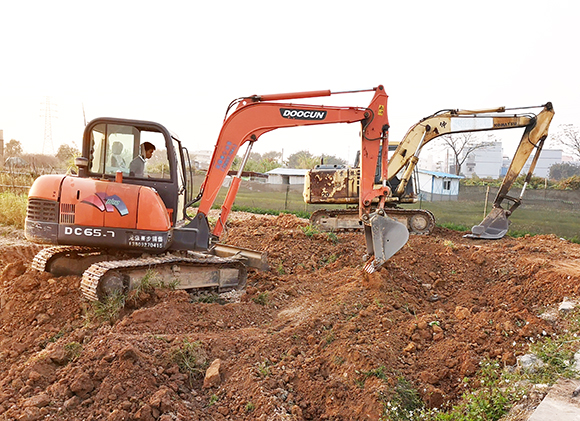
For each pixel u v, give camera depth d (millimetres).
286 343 5555
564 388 4293
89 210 6578
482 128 13117
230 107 7867
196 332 5875
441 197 28859
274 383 4777
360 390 4691
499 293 7992
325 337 5668
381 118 7938
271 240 11289
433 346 5742
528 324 5922
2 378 4957
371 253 8141
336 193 14789
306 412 4574
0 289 7074
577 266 9039
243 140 7809
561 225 19016
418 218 14734
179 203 7664
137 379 4500
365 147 7980
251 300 7121
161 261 6723
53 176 6707
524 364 4953
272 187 30031
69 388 4414
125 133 7121
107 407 4215
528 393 4309
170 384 4625
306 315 6480
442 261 9680
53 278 7059
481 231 13391
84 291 6227
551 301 7285
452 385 5027
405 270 8859
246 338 5637
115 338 5082
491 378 4883
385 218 7703
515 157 13109
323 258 10219
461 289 8422
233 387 4746
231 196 7871
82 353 5016
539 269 8555
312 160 52469
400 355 5473
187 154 8336
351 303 6680
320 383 4828
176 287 7035
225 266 7773
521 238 14391
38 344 5656
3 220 14031
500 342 5668
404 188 14117
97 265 6371
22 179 20594
